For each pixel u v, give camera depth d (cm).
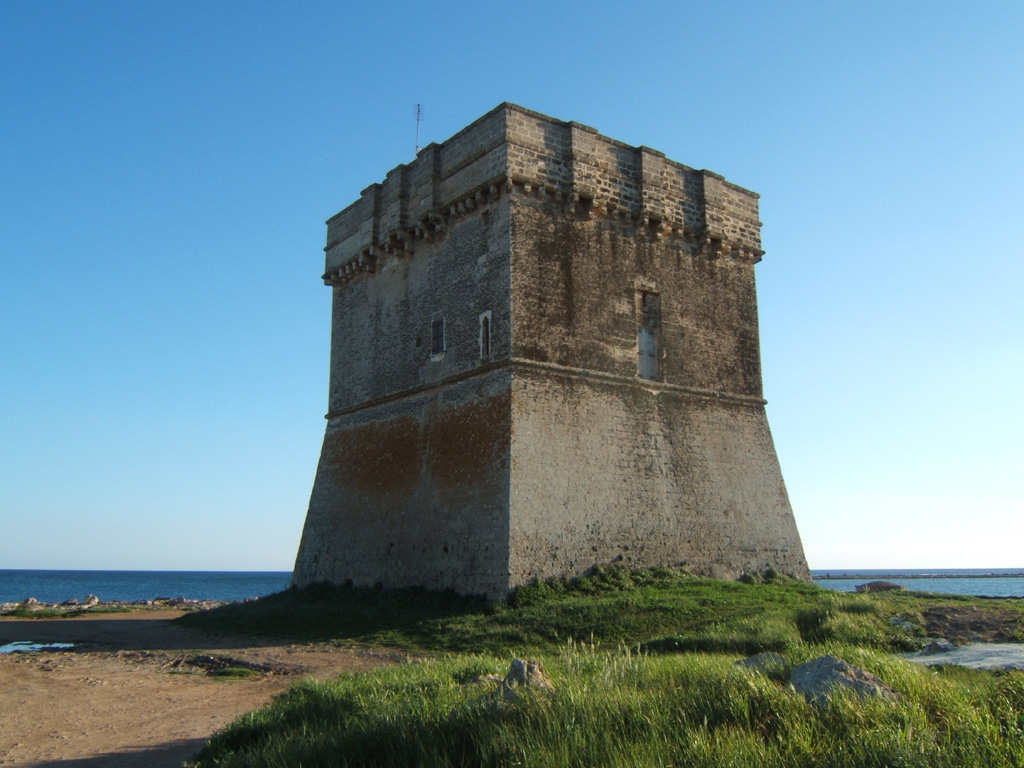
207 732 1330
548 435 2500
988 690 874
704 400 2944
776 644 1609
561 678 1086
